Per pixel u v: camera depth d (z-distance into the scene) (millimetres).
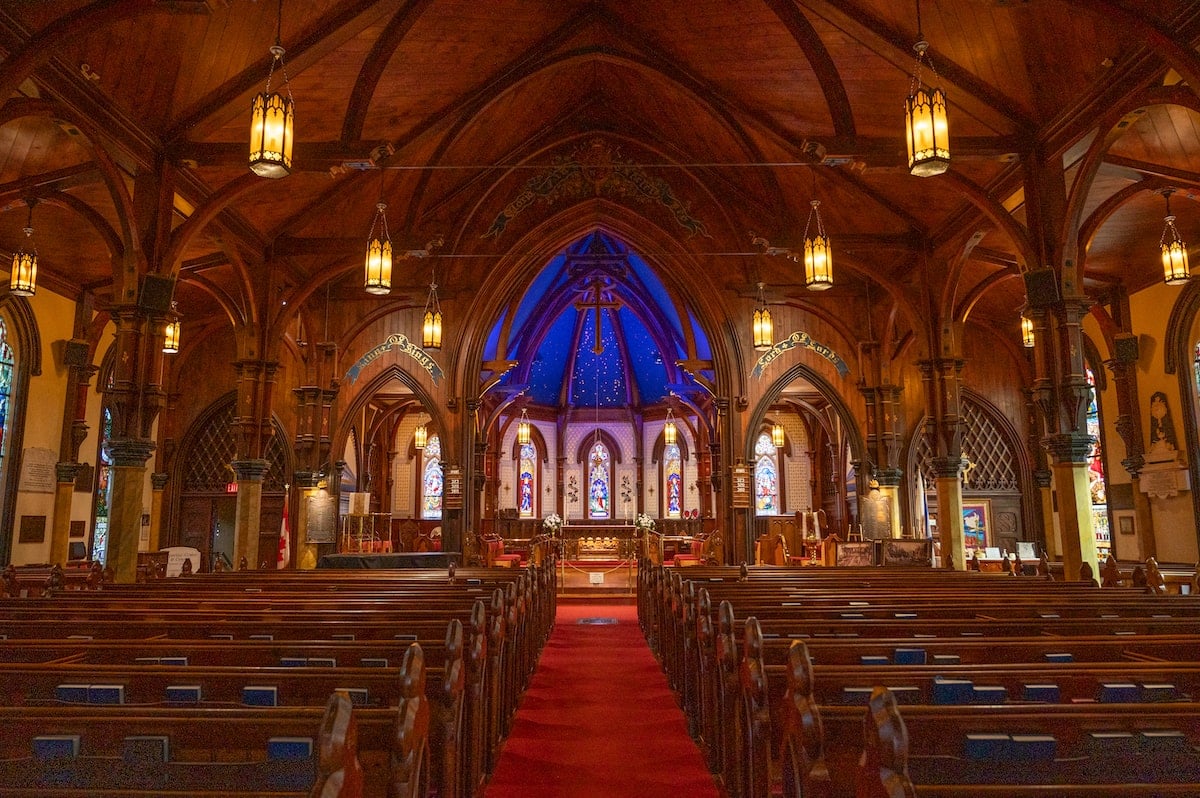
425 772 2977
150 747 2797
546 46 14555
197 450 20969
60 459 16781
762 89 13852
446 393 19219
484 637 5168
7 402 15617
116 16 7922
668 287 19828
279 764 2781
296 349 19094
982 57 10578
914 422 19547
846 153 10586
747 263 19453
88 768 2811
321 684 3535
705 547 20656
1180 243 12125
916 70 9992
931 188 14039
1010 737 2828
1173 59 8016
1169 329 16141
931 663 4340
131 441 10266
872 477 18719
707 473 28578
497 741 5840
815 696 3498
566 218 19734
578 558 26781
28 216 12883
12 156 11367
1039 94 10617
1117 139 10398
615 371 31984
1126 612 6336
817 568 12336
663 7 13305
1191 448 15594
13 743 2828
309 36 10352
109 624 5328
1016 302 19766
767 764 3400
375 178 15156
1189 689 3547
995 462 21188
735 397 19109
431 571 11445
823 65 10766
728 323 19297
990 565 17531
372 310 19453
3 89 7609
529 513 31281
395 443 29875
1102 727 2885
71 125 9422
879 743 1907
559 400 32125
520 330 24547
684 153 19172
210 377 20906
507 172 18891
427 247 15195
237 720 2809
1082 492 10266
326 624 5273
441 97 14039
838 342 19469
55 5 7840
